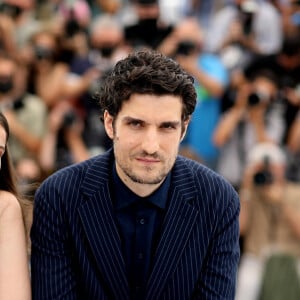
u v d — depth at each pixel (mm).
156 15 9133
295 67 9008
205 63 8914
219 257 4586
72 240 4523
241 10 9680
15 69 8750
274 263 7785
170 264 4492
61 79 8961
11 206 4684
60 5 10328
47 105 8938
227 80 8945
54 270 4512
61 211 4516
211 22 10484
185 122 4309
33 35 9250
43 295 4520
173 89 4109
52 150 8430
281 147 8906
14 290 4527
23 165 7938
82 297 4598
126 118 4152
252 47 9547
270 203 8062
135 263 4500
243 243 8062
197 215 4539
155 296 4504
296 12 9758
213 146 8750
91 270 4504
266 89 8766
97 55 9211
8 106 8469
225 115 8852
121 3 11039
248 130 8711
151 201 4469
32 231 4605
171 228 4496
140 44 9125
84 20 9672
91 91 8781
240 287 7875
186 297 4555
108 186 4520
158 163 4160
